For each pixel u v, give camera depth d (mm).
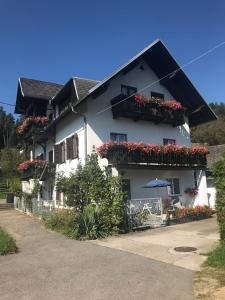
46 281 8680
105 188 16766
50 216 18844
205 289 7570
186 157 23453
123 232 16031
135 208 17328
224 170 10609
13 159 42000
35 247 13297
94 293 7629
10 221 21891
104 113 22297
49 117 28453
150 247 12406
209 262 9547
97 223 15344
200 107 25688
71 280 8680
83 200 16844
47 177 26094
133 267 9680
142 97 22750
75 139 22594
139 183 22734
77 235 14867
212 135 73938
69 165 23531
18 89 30469
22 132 31969
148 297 7234
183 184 24875
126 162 20297
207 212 21047
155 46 24156
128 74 24188
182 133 26125
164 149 22219
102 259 10820
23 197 27391
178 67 24609
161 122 24625
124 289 7805
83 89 21859
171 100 25734
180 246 12312
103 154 20203
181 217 19250
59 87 31109
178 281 8234
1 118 84000
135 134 23406
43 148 30094
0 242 12852
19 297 7559
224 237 10516
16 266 10367
